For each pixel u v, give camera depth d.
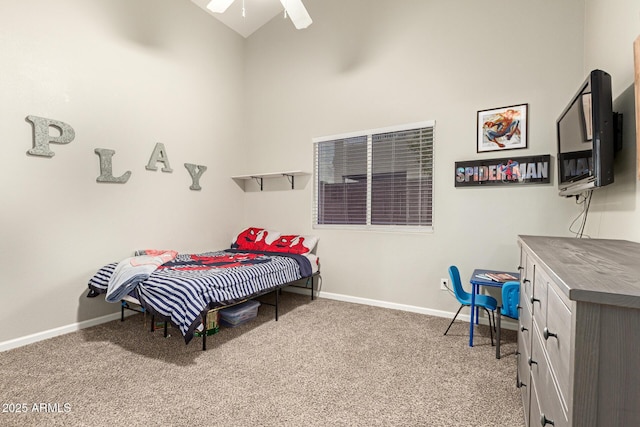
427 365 2.19
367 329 2.84
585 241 1.65
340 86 3.78
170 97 3.57
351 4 3.69
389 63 3.46
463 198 3.07
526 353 1.49
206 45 3.99
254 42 4.45
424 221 3.31
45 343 2.50
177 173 3.66
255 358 2.28
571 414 0.70
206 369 2.12
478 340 2.61
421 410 1.71
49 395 1.80
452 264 3.14
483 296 2.68
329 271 3.88
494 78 2.94
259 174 4.16
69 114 2.73
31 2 2.50
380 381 1.99
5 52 2.37
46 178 2.60
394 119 3.44
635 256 1.13
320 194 3.98
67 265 2.73
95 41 2.91
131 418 1.61
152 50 3.39
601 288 0.67
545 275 1.08
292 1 2.44
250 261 3.17
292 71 4.13
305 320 3.07
